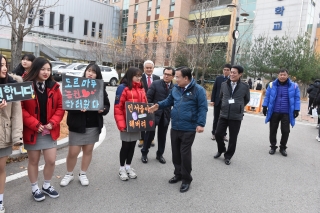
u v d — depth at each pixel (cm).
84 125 375
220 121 551
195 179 449
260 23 2853
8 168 446
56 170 448
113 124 867
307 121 1159
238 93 532
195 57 1950
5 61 294
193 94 399
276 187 432
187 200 371
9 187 379
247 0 2939
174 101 416
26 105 326
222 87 564
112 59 3231
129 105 412
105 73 2281
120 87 424
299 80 2384
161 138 518
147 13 3853
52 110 345
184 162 398
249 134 828
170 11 3478
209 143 694
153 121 438
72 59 3419
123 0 4347
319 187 439
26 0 654
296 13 2638
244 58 2420
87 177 430
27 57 484
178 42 2852
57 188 385
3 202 338
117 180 426
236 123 530
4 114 294
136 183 419
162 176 455
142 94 437
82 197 362
